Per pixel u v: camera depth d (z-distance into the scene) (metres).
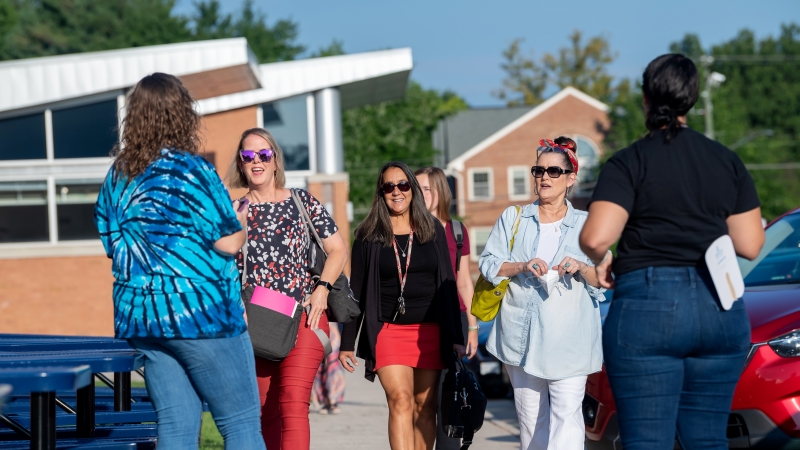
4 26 95.44
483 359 21.73
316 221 8.73
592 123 87.62
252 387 6.30
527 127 87.50
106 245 6.23
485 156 87.62
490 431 14.77
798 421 8.70
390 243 9.48
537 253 8.70
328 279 8.56
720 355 5.80
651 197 5.75
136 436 7.81
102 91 28.59
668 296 5.71
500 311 8.88
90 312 29.53
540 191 8.78
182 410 6.18
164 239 5.96
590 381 10.30
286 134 32.69
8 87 28.52
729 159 5.86
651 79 5.90
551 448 8.44
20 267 29.31
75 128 29.45
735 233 5.94
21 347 7.80
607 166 5.93
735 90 136.12
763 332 9.09
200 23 105.50
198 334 5.96
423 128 87.19
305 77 32.38
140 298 5.96
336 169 32.84
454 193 90.06
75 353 6.58
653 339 5.71
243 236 6.23
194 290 5.98
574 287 8.59
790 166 90.06
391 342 9.45
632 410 5.85
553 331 8.48
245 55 26.86
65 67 28.55
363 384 24.53
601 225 5.75
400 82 35.84
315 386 17.80
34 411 5.54
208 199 6.06
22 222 29.36
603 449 10.28
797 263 10.93
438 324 9.52
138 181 6.06
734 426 9.09
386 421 16.33
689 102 5.86
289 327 8.31
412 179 9.49
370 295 9.48
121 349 7.20
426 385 9.65
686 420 5.93
